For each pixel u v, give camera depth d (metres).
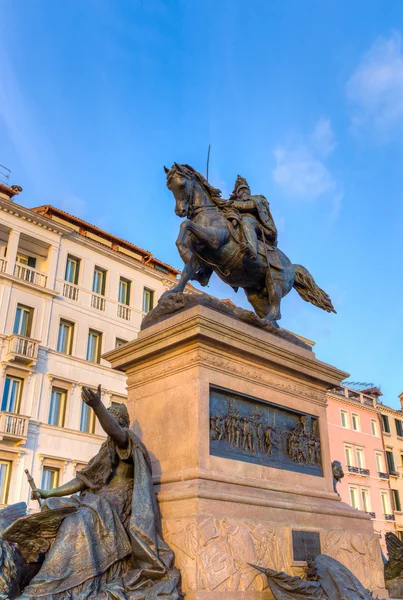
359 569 5.89
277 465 5.73
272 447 5.76
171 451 5.17
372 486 37.25
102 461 5.07
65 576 4.16
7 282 23.91
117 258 28.78
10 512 4.93
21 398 23.12
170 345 5.47
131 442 5.01
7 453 21.98
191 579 4.36
